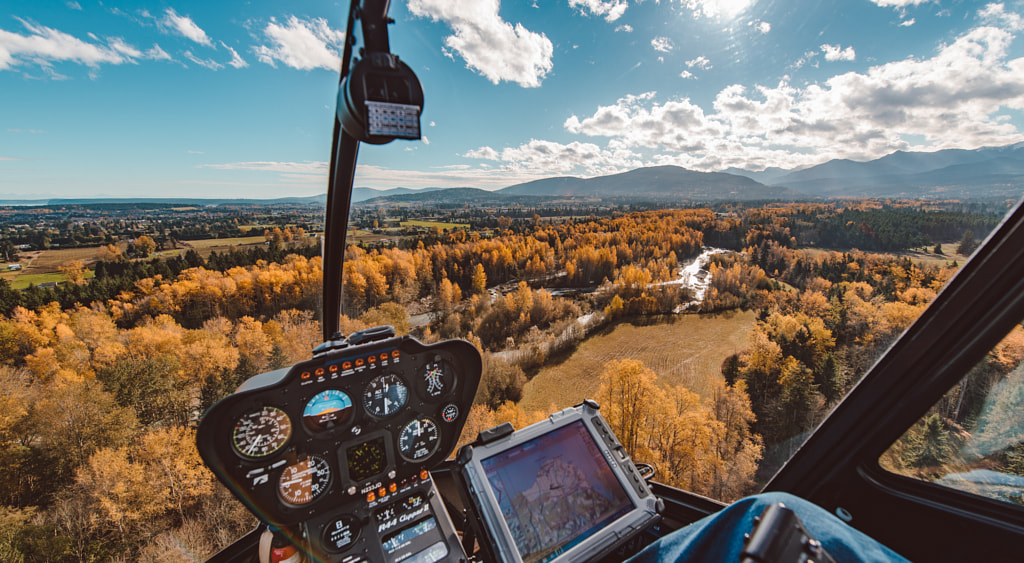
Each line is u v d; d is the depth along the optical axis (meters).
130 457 17.20
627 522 2.08
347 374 2.49
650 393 13.95
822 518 0.99
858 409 2.14
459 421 2.90
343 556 2.31
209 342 21.97
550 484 2.10
